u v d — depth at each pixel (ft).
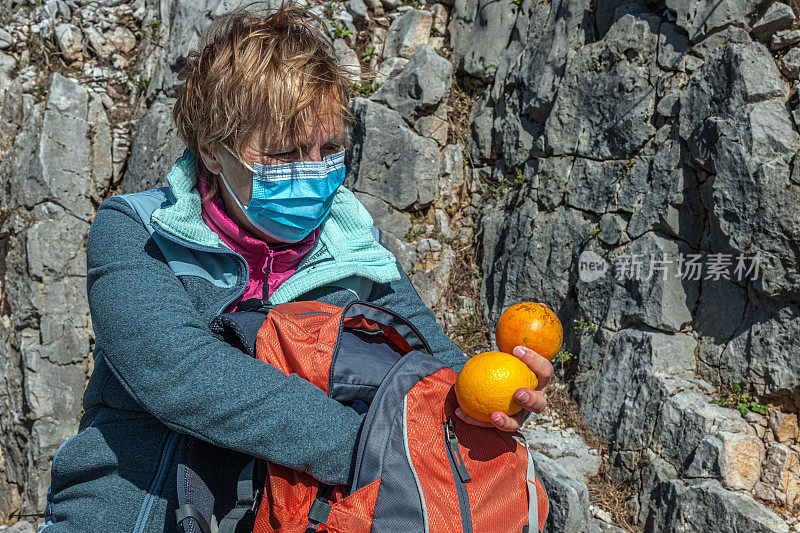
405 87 15.76
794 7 11.31
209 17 16.87
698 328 11.98
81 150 17.31
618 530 11.07
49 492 3.84
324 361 3.47
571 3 14.51
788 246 10.55
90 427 3.88
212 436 3.18
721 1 11.98
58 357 16.20
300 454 3.16
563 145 14.05
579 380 13.12
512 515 3.28
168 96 17.20
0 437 16.76
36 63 18.58
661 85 12.67
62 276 16.52
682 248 12.08
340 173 4.25
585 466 11.93
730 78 11.53
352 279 4.60
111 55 18.93
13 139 18.06
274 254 4.29
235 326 3.58
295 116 3.77
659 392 11.63
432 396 3.39
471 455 3.37
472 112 16.47
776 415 10.80
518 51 15.66
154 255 3.92
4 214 17.31
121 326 3.34
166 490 3.66
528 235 14.37
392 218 15.53
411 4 17.75
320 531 3.09
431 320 5.01
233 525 3.18
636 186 12.75
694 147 11.89
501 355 3.34
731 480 10.34
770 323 10.98
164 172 16.11
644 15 13.05
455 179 16.20
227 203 4.20
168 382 3.20
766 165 10.77
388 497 3.05
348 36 16.88
